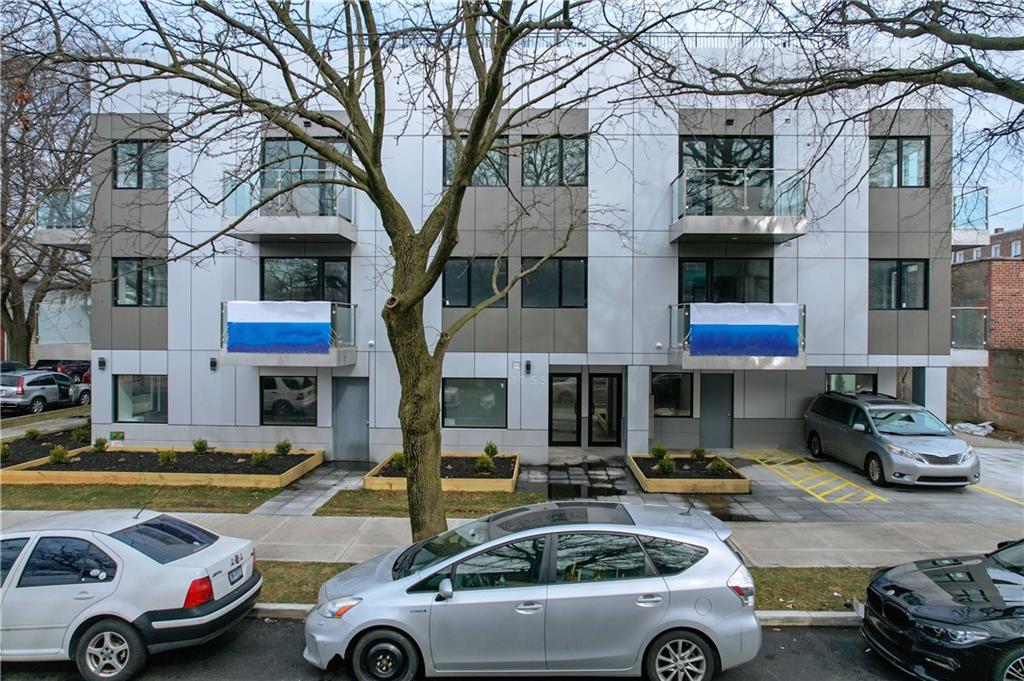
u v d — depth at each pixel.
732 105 13.13
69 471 11.29
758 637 4.49
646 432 13.17
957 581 4.94
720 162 13.34
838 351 13.48
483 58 7.42
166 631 4.72
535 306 13.27
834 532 8.48
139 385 13.91
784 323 12.09
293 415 13.72
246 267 13.59
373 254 13.45
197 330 13.60
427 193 13.14
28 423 19.23
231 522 8.84
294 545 7.83
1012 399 17.17
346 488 11.01
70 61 6.18
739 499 10.34
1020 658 4.17
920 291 13.59
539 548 4.70
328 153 6.90
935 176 13.31
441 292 13.30
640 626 4.45
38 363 27.73
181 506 9.73
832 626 5.71
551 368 15.34
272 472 11.38
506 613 4.47
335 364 12.37
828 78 7.30
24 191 7.88
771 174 12.48
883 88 11.35
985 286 18.28
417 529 6.55
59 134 8.38
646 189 13.23
